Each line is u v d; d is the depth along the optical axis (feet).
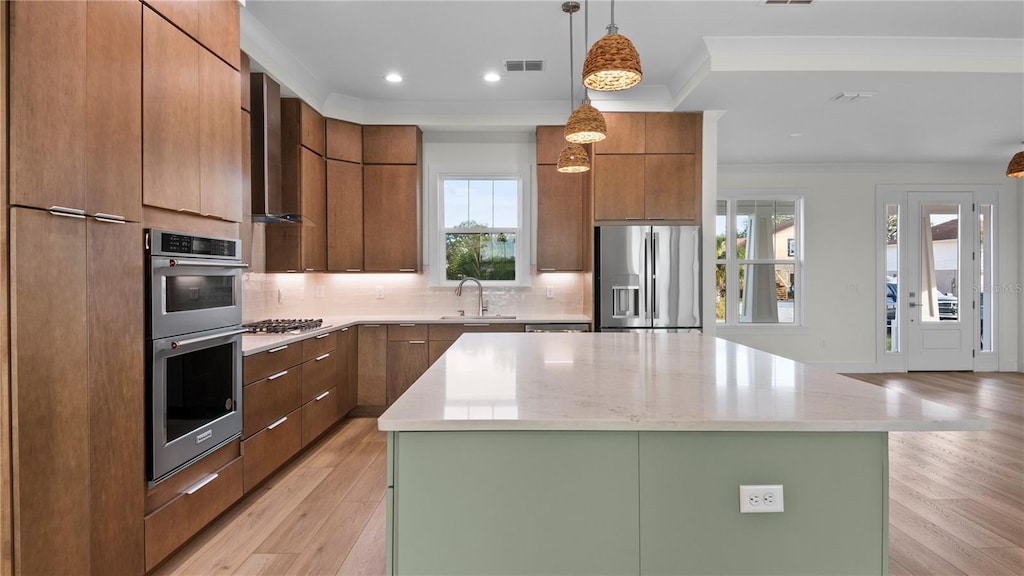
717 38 11.64
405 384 15.34
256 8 10.35
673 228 14.87
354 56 12.57
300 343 11.27
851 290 21.99
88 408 5.73
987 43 11.72
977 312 21.99
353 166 15.53
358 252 15.64
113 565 6.11
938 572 7.13
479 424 4.12
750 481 4.22
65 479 5.45
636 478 4.23
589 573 4.22
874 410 4.34
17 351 4.87
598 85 6.88
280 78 12.23
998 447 12.26
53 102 5.24
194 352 7.52
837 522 4.23
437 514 4.21
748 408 4.44
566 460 4.22
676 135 14.97
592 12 10.51
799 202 21.99
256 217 11.57
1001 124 15.85
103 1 5.91
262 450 9.59
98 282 5.88
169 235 6.97
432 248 17.25
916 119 15.42
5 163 4.80
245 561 7.30
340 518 8.64
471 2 10.16
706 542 4.22
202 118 7.85
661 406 4.51
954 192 21.93
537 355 7.54
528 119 15.97
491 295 17.33
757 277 22.20
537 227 16.19
